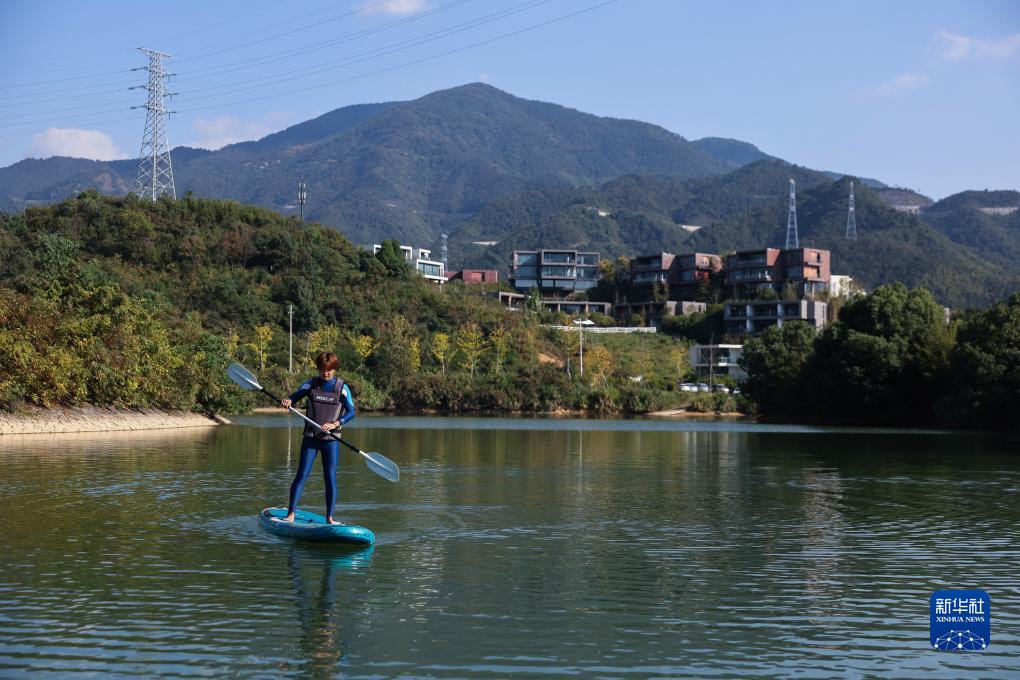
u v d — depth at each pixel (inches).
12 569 438.6
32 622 348.5
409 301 4557.1
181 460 1032.8
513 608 378.3
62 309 1740.9
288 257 4672.7
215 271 4436.5
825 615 373.1
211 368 2117.4
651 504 714.8
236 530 552.4
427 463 1091.9
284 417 2780.5
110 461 997.8
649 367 4448.8
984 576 447.8
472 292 5954.7
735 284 6097.4
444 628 347.9
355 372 3698.3
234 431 1780.3
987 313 2447.1
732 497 766.5
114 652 314.5
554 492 789.2
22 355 1440.7
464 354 4030.5
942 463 1154.7
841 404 2824.8
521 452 1301.7
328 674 295.7
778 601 394.9
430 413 3550.7
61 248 3545.8
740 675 300.2
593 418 3277.6
